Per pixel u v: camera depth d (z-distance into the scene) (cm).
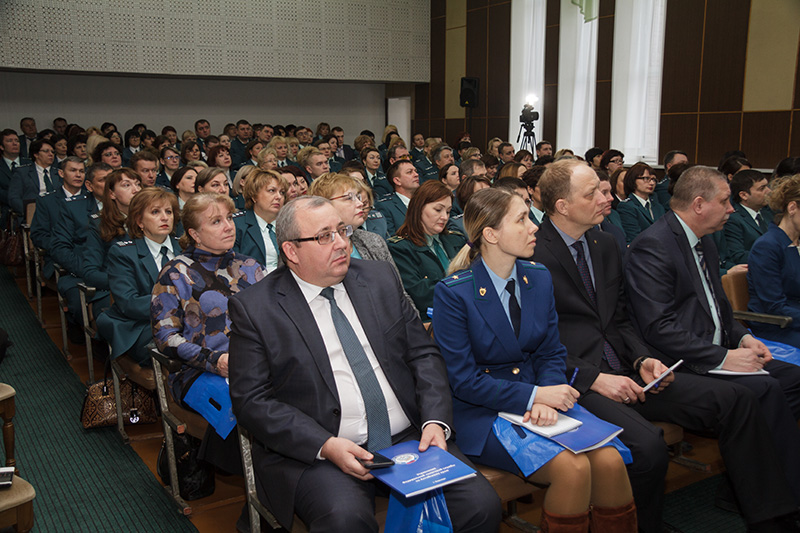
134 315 276
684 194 246
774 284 285
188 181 424
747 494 209
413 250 317
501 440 185
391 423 182
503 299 202
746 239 451
